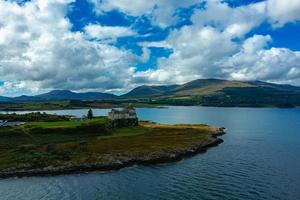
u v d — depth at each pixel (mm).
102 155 99438
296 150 118500
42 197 67750
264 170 87188
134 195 68188
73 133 131500
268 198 64812
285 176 80750
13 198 67312
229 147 125750
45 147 107500
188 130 162875
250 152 114500
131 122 170000
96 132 138125
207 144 127375
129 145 114812
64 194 69562
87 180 80062
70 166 90000
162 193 68938
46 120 172000
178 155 104938
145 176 83062
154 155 102000
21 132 125375
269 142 139750
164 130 159875
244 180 77312
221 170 87562
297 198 64812
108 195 68500
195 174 83812
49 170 87062
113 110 165625
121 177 82500
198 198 65125
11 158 94875
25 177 82625
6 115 179750
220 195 66750
